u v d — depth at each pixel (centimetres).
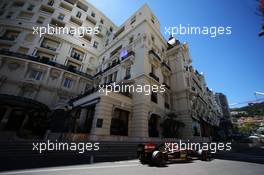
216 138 3278
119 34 2892
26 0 2967
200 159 1027
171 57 2775
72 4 3444
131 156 1012
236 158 1161
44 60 2505
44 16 2898
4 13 2803
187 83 2566
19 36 2583
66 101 2317
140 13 2491
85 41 3244
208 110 3953
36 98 2228
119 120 1591
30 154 771
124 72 2133
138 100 1708
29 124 1930
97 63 3234
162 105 2084
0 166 537
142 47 2028
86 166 639
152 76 1953
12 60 2259
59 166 610
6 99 1596
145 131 1561
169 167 708
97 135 1257
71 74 2656
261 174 629
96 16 3731
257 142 3706
